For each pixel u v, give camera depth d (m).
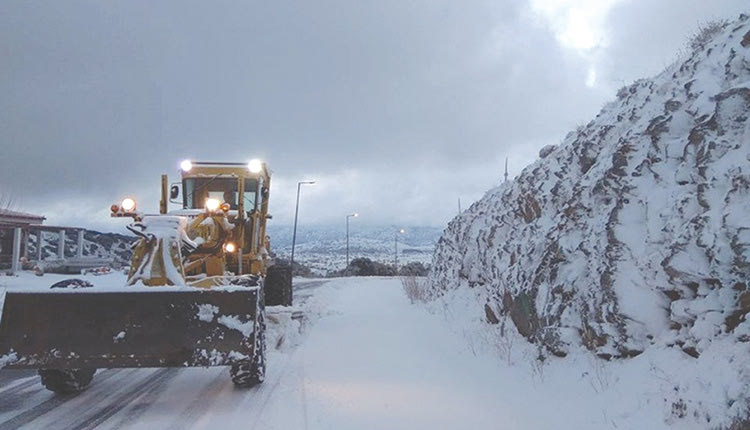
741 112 5.28
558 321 6.72
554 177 9.19
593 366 5.80
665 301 5.45
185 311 5.97
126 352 5.84
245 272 10.08
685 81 6.97
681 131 6.18
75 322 5.89
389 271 48.34
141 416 5.85
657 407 4.60
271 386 6.93
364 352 8.88
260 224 10.76
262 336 6.95
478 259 11.84
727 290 4.64
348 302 17.62
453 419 5.44
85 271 33.88
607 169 7.00
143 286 6.14
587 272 6.63
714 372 4.30
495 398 6.02
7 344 5.81
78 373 6.79
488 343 8.30
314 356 8.73
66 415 5.91
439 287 15.29
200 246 7.93
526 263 8.31
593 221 6.97
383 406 5.94
